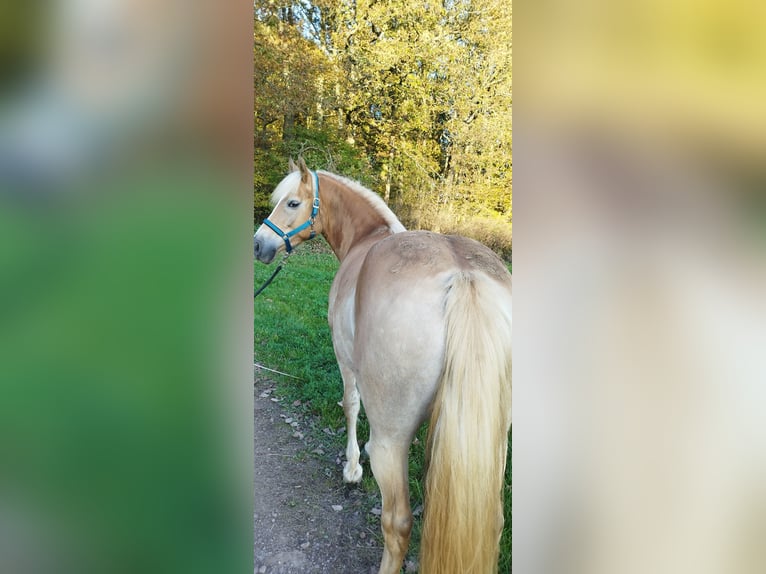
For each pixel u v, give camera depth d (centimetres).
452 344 112
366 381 127
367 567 174
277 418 222
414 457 202
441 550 114
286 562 177
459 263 122
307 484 198
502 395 112
